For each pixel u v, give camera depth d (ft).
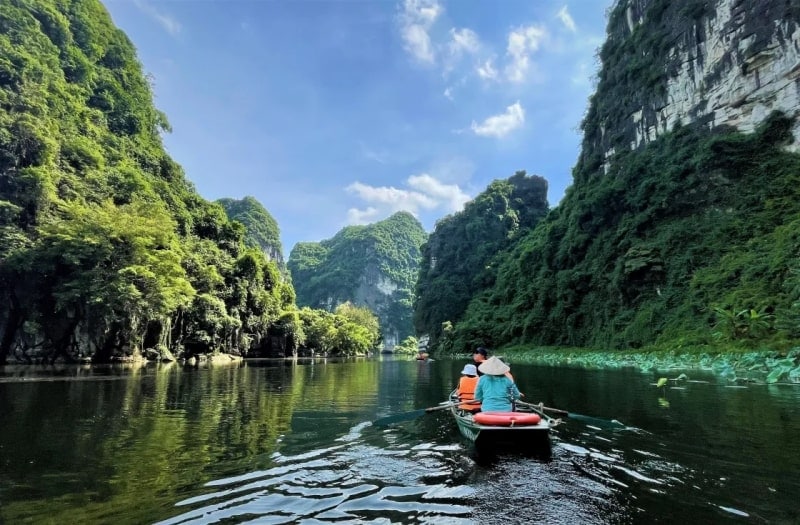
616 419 25.17
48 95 126.11
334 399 38.45
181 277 115.75
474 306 272.31
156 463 17.24
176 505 12.84
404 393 43.88
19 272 92.73
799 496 13.11
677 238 118.93
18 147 103.71
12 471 16.16
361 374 76.95
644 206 136.98
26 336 97.30
